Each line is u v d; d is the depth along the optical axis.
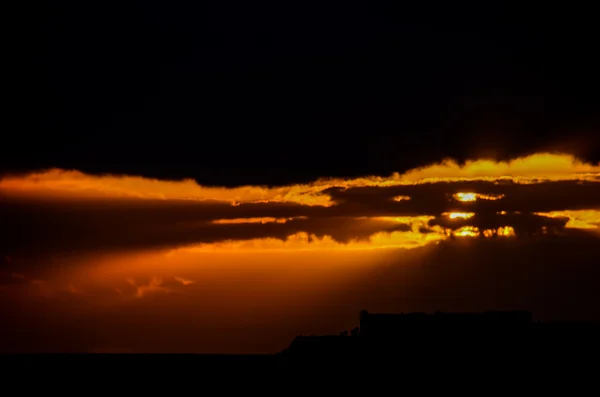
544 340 59.38
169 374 62.75
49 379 62.03
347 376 58.66
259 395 57.53
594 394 54.22
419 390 56.06
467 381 56.41
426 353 59.06
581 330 60.41
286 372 60.91
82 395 58.09
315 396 56.72
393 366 58.56
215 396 57.22
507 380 56.22
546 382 55.66
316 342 63.16
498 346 59.03
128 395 58.09
